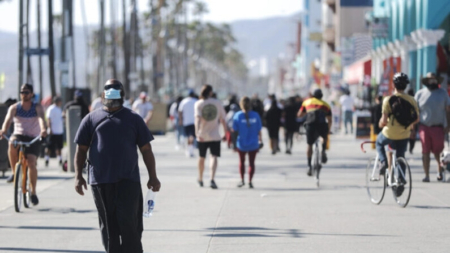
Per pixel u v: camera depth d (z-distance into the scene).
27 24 67.62
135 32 134.50
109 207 18.30
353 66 114.56
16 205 29.20
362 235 23.80
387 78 76.56
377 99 56.97
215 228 25.48
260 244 22.62
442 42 73.75
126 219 17.89
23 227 26.09
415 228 24.88
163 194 34.59
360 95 108.19
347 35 143.75
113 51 124.94
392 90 76.25
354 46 127.31
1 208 30.41
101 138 18.02
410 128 29.52
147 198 18.62
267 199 32.66
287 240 23.17
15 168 29.70
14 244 23.09
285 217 27.58
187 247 22.41
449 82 71.69
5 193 35.19
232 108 62.06
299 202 31.53
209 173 44.47
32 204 31.02
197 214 28.56
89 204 31.44
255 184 38.59
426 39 69.56
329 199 32.38
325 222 26.31
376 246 22.06
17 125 30.88
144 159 18.45
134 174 18.14
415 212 28.23
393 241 22.77
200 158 37.22
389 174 29.88
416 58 79.06
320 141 38.12
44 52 57.84
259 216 27.91
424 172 40.72
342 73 138.12
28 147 30.42
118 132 18.03
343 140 78.38
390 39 94.25
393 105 29.17
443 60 71.50
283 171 45.56
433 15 69.19
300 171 45.47
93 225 26.38
